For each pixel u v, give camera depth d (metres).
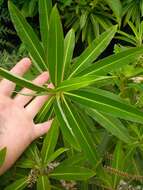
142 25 0.70
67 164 0.50
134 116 0.43
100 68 0.46
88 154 0.45
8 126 0.48
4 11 0.96
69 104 0.45
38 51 0.49
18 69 0.51
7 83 0.50
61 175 0.49
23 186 0.49
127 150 0.55
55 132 0.48
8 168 0.48
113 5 0.94
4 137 0.47
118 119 0.51
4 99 0.49
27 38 0.48
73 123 0.45
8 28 1.01
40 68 0.50
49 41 0.44
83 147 0.45
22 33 0.48
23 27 0.48
